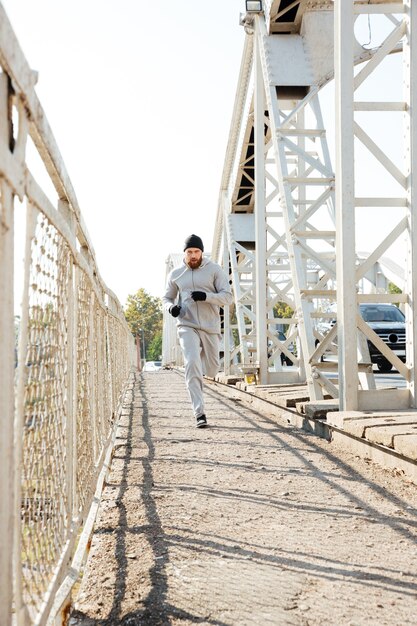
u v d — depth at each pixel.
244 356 13.81
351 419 5.53
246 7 9.26
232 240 15.16
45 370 2.06
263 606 2.45
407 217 6.23
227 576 2.77
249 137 13.41
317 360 7.31
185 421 8.09
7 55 1.41
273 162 12.18
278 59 8.82
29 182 1.71
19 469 1.66
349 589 2.60
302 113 10.59
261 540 3.25
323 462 5.16
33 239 1.82
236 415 8.53
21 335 1.69
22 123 1.62
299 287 7.65
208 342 7.50
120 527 3.54
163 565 2.92
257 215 10.85
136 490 4.39
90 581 2.75
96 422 4.26
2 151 1.42
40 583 1.96
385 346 6.28
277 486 4.39
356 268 6.23
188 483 4.56
